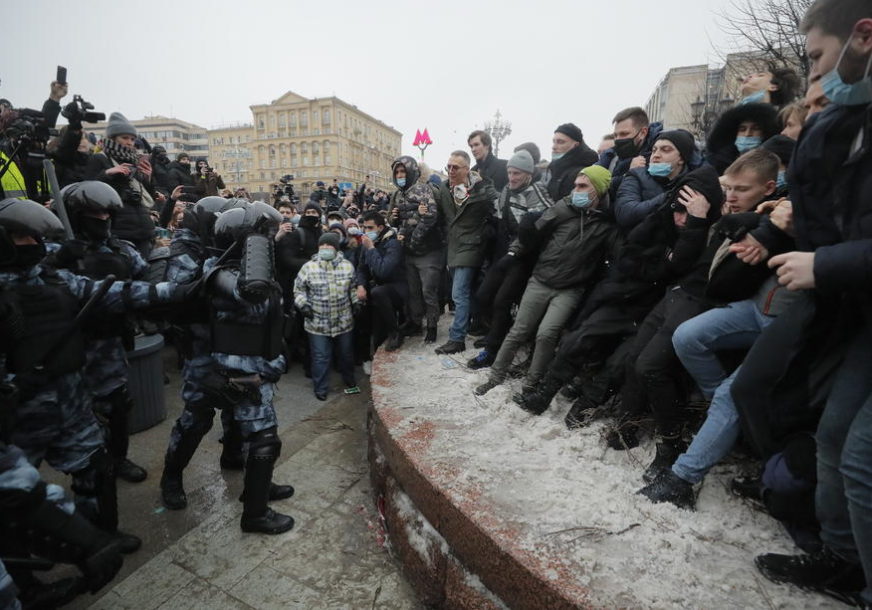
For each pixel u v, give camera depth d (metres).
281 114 70.56
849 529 1.31
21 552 1.50
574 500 1.76
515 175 3.50
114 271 2.52
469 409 2.57
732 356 1.89
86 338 2.13
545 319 2.63
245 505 2.34
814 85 1.67
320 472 2.95
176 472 2.56
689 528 1.61
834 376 1.36
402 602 1.95
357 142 74.75
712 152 2.51
